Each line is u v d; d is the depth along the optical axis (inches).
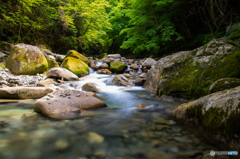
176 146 50.9
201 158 44.1
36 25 334.6
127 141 54.6
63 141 54.0
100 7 493.7
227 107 49.1
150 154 46.7
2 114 80.1
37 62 211.0
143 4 429.1
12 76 180.7
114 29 745.0
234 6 250.5
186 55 133.2
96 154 46.7
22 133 59.3
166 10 451.5
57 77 200.5
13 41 323.0
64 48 528.7
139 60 530.3
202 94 103.3
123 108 100.0
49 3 356.5
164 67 138.6
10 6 292.2
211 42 120.8
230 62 100.3
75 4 463.5
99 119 76.9
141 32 508.7
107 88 178.5
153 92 157.8
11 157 43.9
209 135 53.4
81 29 532.1
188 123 68.1
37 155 45.4
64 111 83.5
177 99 119.7
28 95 117.6
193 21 435.5
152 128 65.7
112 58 481.4
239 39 115.6
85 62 315.3
